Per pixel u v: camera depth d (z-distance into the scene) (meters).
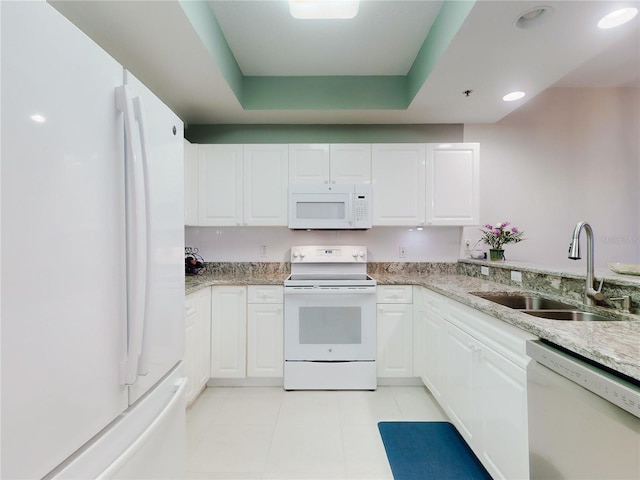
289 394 2.33
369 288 2.39
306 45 2.19
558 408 0.94
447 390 1.87
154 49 1.73
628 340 0.92
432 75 2.02
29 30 0.55
